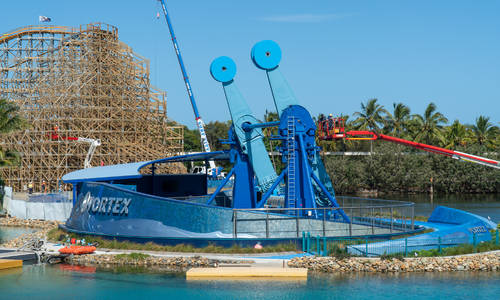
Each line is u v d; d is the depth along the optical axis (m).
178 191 59.00
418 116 122.25
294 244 39.19
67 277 34.44
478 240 41.53
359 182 119.06
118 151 99.94
